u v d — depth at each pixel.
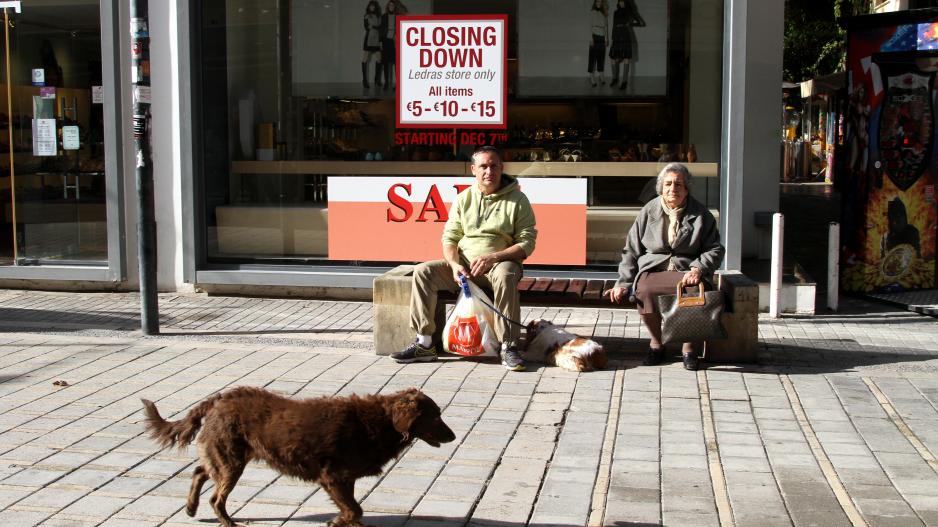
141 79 7.89
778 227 8.81
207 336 8.18
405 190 9.73
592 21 9.34
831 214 18.06
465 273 7.18
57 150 10.12
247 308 9.42
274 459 4.00
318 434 3.93
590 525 4.36
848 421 5.88
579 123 9.44
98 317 8.95
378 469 4.10
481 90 9.53
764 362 7.28
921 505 4.58
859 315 9.09
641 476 4.98
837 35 26.12
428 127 9.66
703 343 7.35
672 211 7.16
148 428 4.20
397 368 7.10
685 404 6.23
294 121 9.88
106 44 9.78
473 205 7.33
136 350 7.62
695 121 9.30
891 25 9.54
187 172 9.79
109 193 9.95
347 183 9.84
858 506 4.57
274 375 6.89
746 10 9.02
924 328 8.51
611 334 8.28
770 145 9.70
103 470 5.02
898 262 9.98
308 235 9.97
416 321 7.26
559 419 5.91
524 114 9.50
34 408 6.06
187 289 10.09
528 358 7.34
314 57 9.80
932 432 5.67
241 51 9.87
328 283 9.72
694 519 4.43
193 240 9.88
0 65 10.14
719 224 9.31
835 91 19.19
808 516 4.45
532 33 9.42
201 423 4.18
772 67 9.59
